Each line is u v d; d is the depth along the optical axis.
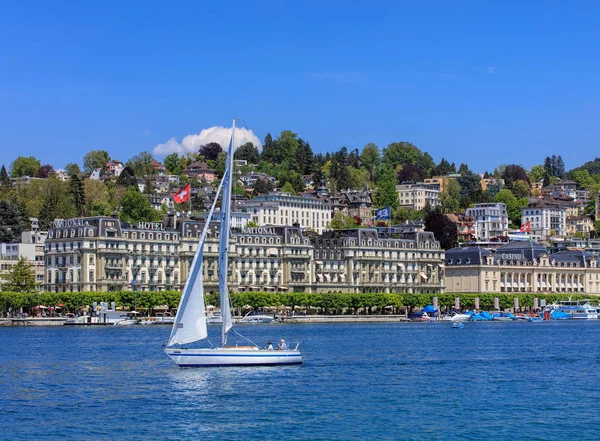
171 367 184.75
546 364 199.12
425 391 157.75
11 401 147.00
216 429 126.94
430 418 134.50
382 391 157.00
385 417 134.88
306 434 124.31
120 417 134.25
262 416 134.88
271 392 154.12
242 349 180.88
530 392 157.75
